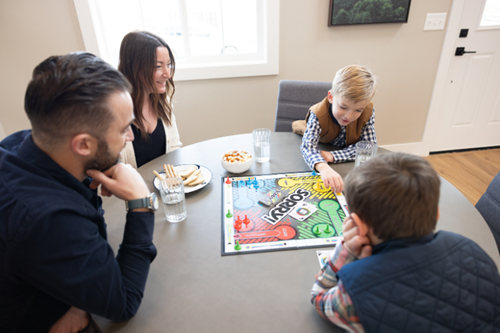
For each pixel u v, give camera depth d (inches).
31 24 78.9
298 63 94.2
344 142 56.8
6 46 80.0
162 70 54.5
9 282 23.6
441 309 18.8
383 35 92.7
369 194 20.4
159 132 61.6
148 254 28.2
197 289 27.8
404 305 18.7
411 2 89.4
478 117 110.1
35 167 23.0
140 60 51.4
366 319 18.9
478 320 19.3
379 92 101.6
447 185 41.6
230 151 52.0
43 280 22.0
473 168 103.7
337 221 35.9
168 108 62.1
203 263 30.7
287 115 71.1
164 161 50.9
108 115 23.0
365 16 87.4
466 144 115.0
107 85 22.5
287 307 25.7
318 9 87.0
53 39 81.4
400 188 19.5
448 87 103.7
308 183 43.9
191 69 89.7
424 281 19.1
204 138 102.5
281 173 46.8
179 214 37.3
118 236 34.6
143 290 26.8
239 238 33.8
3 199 21.5
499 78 103.4
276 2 83.9
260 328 24.1
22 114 88.6
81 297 22.8
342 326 22.5
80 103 21.3
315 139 52.6
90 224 24.4
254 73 93.0
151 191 42.6
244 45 95.3
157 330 24.4
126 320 25.1
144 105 58.7
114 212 38.9
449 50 96.3
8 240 21.1
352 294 19.8
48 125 21.8
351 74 46.0
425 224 20.1
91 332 29.0
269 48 89.9
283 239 33.4
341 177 44.9
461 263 20.0
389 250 20.6
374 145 46.8
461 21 93.4
